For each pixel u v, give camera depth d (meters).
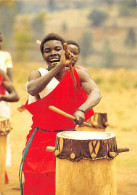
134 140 20.89
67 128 7.48
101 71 59.94
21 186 7.63
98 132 6.37
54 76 6.82
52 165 7.36
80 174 5.80
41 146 7.45
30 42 111.81
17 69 59.50
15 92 10.53
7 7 69.31
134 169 14.52
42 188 7.39
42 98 7.11
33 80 6.86
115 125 26.33
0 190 9.31
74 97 7.11
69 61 6.49
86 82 7.03
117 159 15.98
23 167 7.54
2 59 12.10
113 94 45.34
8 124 9.19
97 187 5.81
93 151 5.76
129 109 35.03
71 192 5.84
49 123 7.38
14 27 157.88
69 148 5.82
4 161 9.28
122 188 12.03
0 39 12.34
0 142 9.09
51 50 7.18
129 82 54.88
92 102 6.65
